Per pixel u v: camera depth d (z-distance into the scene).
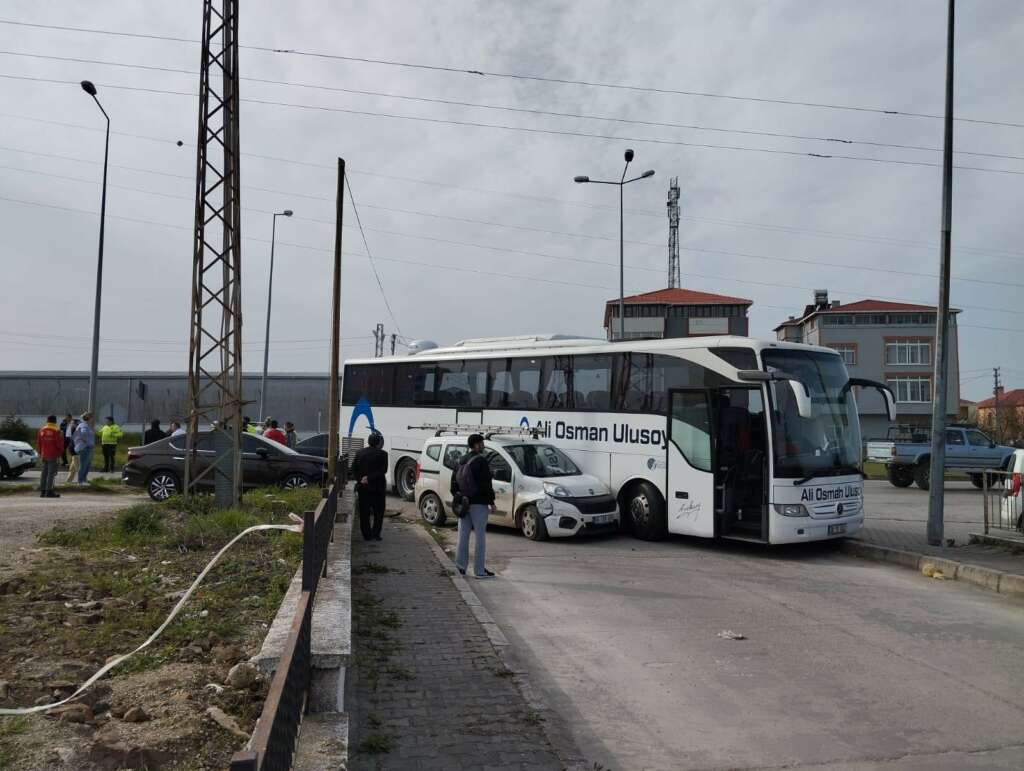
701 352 13.62
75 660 5.40
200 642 5.86
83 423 21.23
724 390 13.32
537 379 16.84
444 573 10.16
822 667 6.76
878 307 60.53
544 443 15.24
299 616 3.89
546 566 11.52
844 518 13.01
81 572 8.23
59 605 6.83
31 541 10.30
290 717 3.19
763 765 4.78
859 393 59.34
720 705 5.83
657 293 61.00
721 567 11.70
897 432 26.61
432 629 7.48
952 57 13.14
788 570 11.55
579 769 4.65
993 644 7.50
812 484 12.65
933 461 12.84
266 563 8.80
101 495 19.05
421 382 19.91
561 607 8.93
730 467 13.16
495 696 5.74
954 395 58.94
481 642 7.07
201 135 14.12
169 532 10.76
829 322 60.22
